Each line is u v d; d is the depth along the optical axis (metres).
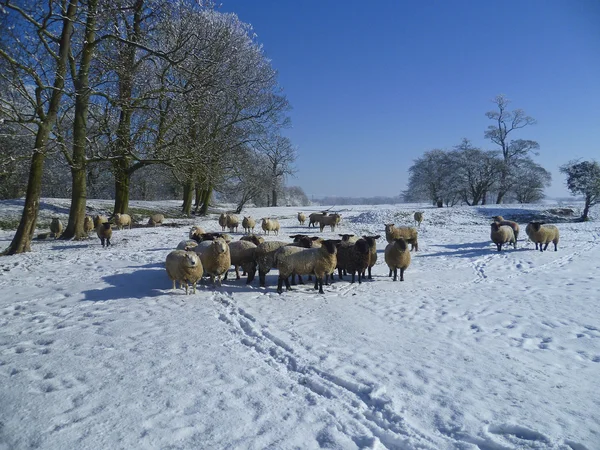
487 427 4.53
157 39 20.48
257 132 37.28
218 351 6.80
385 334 7.68
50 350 6.84
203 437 4.37
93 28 17.80
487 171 59.25
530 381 5.66
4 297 10.45
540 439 4.29
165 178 41.69
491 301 10.27
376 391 5.33
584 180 40.56
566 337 7.47
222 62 23.31
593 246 20.73
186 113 21.83
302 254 10.91
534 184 61.03
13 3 15.91
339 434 4.50
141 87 21.31
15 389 5.43
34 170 17.89
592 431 4.39
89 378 5.75
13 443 4.22
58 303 9.84
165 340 7.29
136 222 31.30
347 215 43.59
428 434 4.46
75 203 22.41
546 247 19.55
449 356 6.58
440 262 16.92
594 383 5.58
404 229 19.64
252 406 5.04
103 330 7.84
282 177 63.22
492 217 40.44
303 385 5.70
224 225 26.88
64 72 17.80
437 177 62.38
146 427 4.53
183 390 5.40
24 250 17.67
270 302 10.08
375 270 15.07
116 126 23.30
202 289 11.34
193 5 20.44
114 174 27.72
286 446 4.25
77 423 4.59
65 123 23.52
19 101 19.09
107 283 11.80
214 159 25.31
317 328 8.04
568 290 11.29
